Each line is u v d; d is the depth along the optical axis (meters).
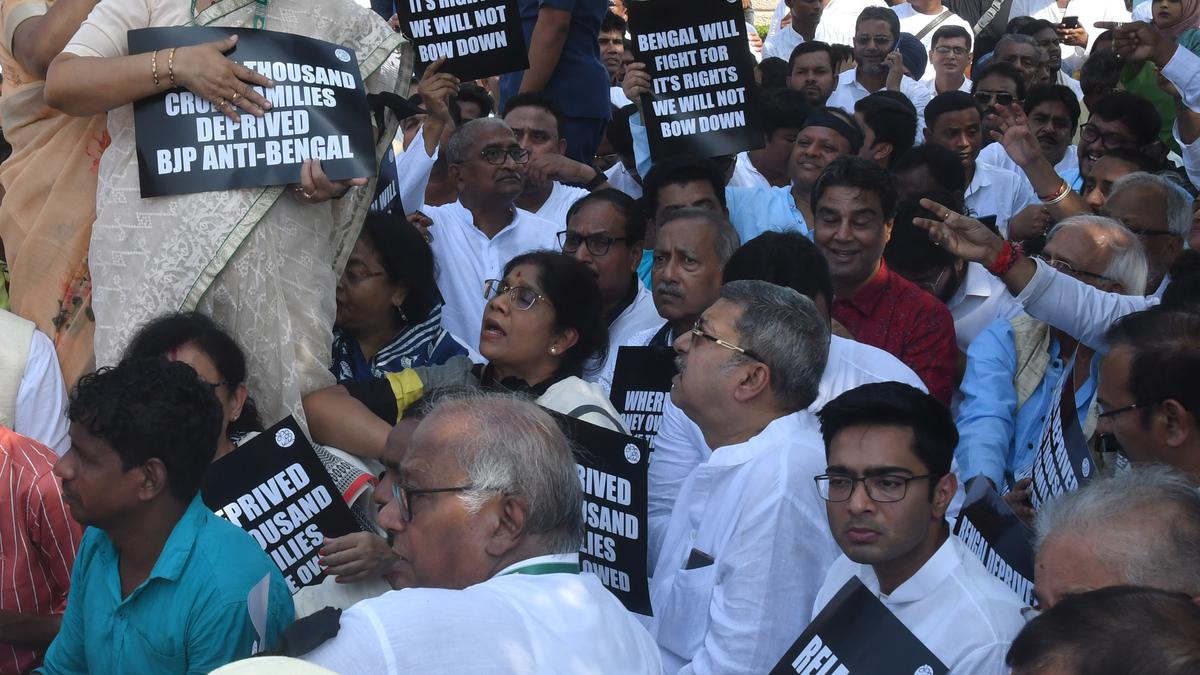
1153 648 1.63
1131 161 6.25
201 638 2.90
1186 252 4.88
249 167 3.79
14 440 3.75
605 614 2.60
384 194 5.14
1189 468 3.31
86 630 3.06
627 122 6.88
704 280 4.52
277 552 3.47
